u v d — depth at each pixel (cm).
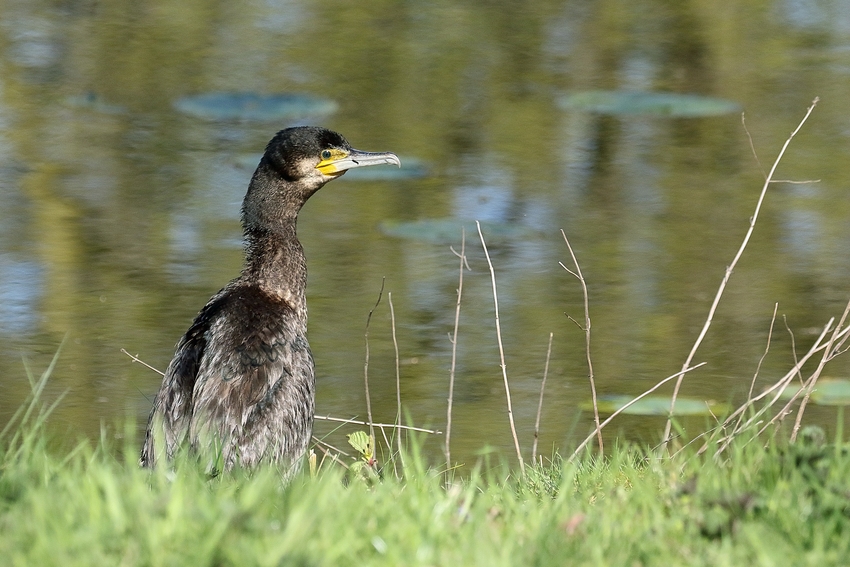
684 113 2267
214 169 1980
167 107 2291
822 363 918
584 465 813
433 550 523
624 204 1862
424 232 1723
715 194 1903
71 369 1290
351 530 523
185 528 504
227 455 775
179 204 1825
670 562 524
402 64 2573
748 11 3025
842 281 1562
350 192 1927
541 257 1656
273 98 2311
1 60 2508
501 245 1694
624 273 1596
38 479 616
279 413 812
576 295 1530
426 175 1980
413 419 1192
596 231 1752
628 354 1361
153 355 1327
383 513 572
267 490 593
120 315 1430
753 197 1886
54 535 506
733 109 2291
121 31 2753
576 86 2464
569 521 580
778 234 1736
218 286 1521
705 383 1287
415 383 1285
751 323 1441
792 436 889
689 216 1812
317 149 967
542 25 2895
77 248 1642
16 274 1548
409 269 1609
